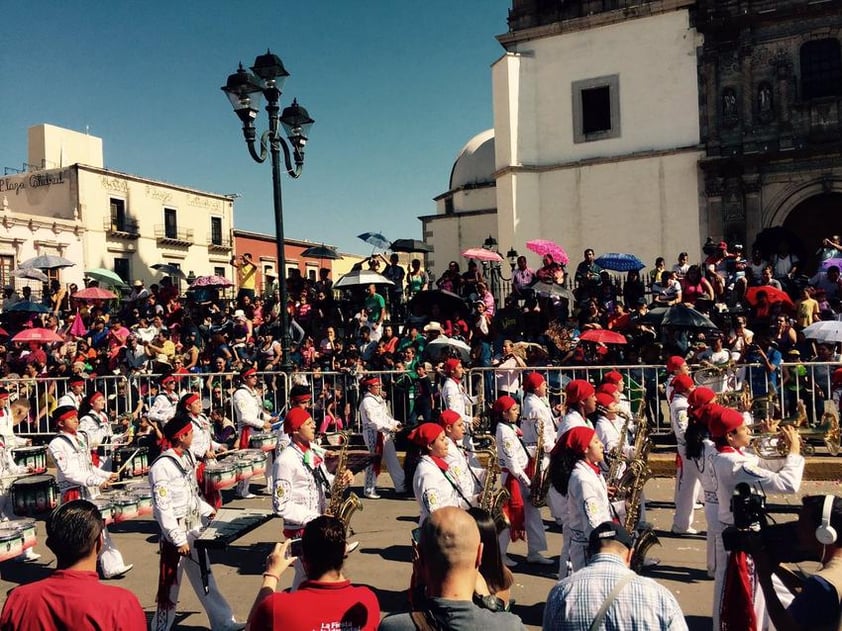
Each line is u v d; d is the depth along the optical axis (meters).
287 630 3.29
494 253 19.14
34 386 14.11
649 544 4.51
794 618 3.20
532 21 25.34
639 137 23.98
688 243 23.39
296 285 21.14
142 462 10.48
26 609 3.37
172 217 40.75
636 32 23.94
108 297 21.23
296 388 8.78
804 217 22.80
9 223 31.91
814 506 3.38
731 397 9.20
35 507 8.16
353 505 5.82
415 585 4.12
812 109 22.00
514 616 2.95
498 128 25.47
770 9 22.28
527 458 7.68
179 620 6.68
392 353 13.62
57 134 38.34
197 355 15.33
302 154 13.31
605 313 15.48
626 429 8.38
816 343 12.93
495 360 12.94
